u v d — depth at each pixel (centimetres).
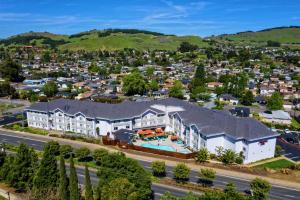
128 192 6141
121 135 11156
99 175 7106
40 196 6469
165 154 10050
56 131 12631
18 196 7481
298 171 8844
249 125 9562
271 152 9688
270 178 8475
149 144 11031
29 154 7650
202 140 9869
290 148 10669
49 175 6862
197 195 7544
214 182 8262
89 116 11738
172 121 12144
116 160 7162
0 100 18838
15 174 7406
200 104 17200
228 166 9175
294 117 15175
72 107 12481
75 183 6238
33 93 19450
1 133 12562
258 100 18312
